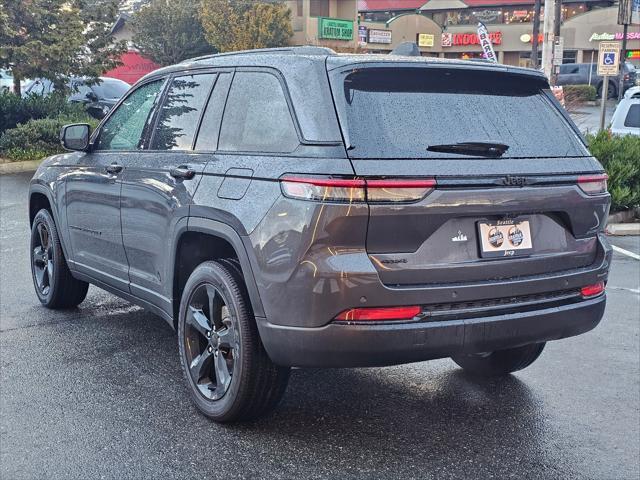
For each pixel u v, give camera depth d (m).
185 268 4.62
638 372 5.28
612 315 6.70
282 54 4.17
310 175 3.58
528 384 5.02
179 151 4.66
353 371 5.19
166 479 3.68
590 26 60.12
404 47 4.35
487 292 3.77
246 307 3.99
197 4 46.22
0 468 3.77
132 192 4.96
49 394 4.67
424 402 4.67
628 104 14.55
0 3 19.16
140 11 46.53
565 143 4.20
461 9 67.81
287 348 3.69
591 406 4.67
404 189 3.54
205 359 4.32
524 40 63.53
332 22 51.69
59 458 3.87
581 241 4.15
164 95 5.07
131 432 4.17
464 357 5.16
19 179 15.70
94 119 20.38
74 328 5.97
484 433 4.26
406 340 3.58
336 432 4.21
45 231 6.51
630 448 4.12
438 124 3.83
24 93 22.45
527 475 3.80
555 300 4.03
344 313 3.53
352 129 3.63
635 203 12.32
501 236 3.84
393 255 3.58
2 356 5.31
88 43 21.38
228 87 4.45
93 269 5.68
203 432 4.18
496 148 3.88
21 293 7.01
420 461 3.90
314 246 3.53
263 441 4.09
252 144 4.08
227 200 4.02
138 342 5.64
